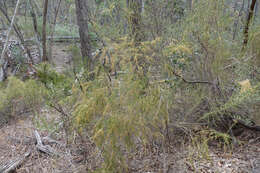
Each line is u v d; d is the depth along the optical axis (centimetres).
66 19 877
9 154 269
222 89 217
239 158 203
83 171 207
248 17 238
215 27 216
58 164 231
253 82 216
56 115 264
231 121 234
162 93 187
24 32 723
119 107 171
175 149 203
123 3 206
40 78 346
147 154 211
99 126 169
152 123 180
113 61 178
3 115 350
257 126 228
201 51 228
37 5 830
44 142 273
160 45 200
